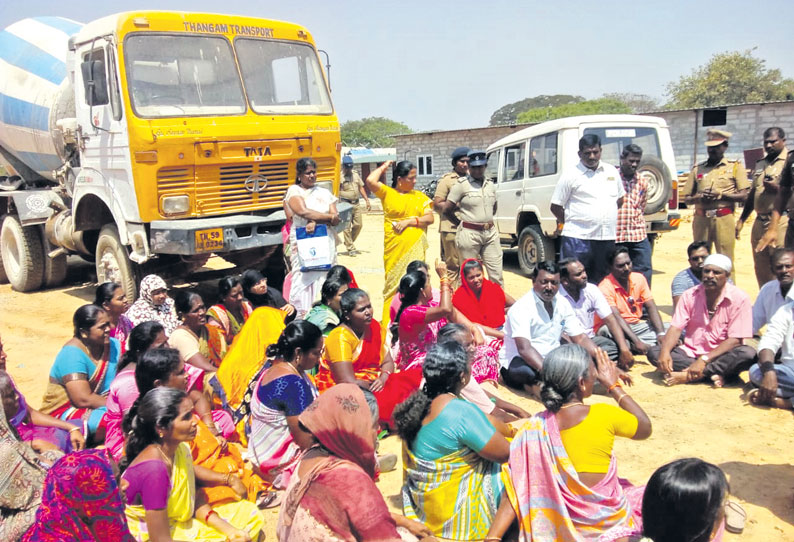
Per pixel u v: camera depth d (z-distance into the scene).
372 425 2.44
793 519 3.67
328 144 8.55
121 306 5.38
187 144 7.31
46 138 9.79
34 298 10.43
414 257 7.05
